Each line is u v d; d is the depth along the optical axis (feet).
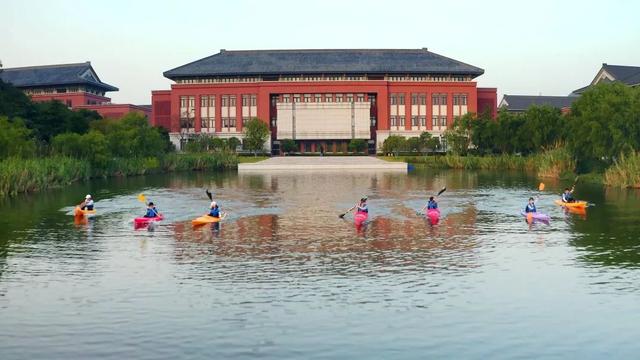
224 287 68.64
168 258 83.92
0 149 199.11
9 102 292.81
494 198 160.25
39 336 54.39
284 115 450.71
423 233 104.32
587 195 163.43
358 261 81.46
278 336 53.88
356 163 325.83
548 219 119.34
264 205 146.82
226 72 447.42
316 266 78.59
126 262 81.46
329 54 469.16
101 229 109.40
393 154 416.05
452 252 87.35
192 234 103.71
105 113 464.24
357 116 450.71
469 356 49.96
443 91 447.83
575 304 62.18
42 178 191.01
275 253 87.04
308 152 461.78
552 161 240.73
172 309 61.00
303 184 212.02
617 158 212.64
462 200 155.94
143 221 116.67
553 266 78.18
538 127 290.56
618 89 244.42
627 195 162.50
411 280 71.31
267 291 66.95
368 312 59.88
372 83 441.68
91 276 73.97
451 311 60.13
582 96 256.32
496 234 102.83
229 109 449.06
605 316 58.75
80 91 475.72
